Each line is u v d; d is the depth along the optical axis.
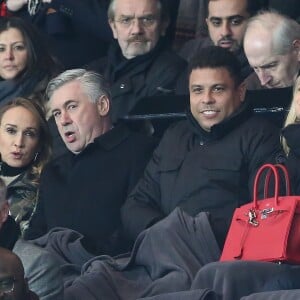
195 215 29.95
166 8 35.69
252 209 27.19
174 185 30.42
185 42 37.31
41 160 33.44
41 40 36.09
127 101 35.06
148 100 32.22
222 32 35.19
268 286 26.59
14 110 33.28
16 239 27.73
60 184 32.09
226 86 30.36
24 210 32.62
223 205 29.84
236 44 35.19
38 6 38.12
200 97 30.39
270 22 33.28
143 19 35.44
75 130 32.66
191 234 28.98
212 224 29.16
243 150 29.95
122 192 31.62
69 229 31.16
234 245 27.19
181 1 37.34
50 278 27.36
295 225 26.61
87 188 31.80
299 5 36.25
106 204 31.58
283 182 28.98
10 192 32.94
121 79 35.38
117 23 35.72
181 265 28.59
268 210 26.92
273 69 33.25
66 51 37.72
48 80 35.91
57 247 30.58
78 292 28.41
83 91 32.72
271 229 26.75
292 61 33.25
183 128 30.91
